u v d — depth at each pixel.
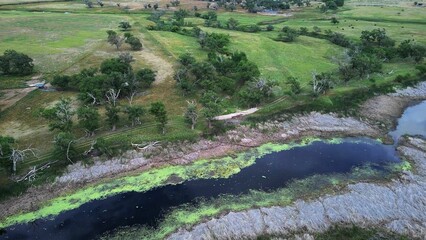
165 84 98.44
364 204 56.94
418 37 141.25
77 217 55.62
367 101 92.44
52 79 97.88
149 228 53.28
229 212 55.56
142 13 196.62
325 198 58.50
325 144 76.12
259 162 69.62
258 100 85.81
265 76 104.50
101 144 67.50
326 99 89.12
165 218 55.19
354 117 85.75
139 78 94.44
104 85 86.94
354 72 101.31
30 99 87.81
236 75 98.88
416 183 61.84
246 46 132.12
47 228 53.59
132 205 58.09
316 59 121.75
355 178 64.12
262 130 78.75
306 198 58.72
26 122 78.00
